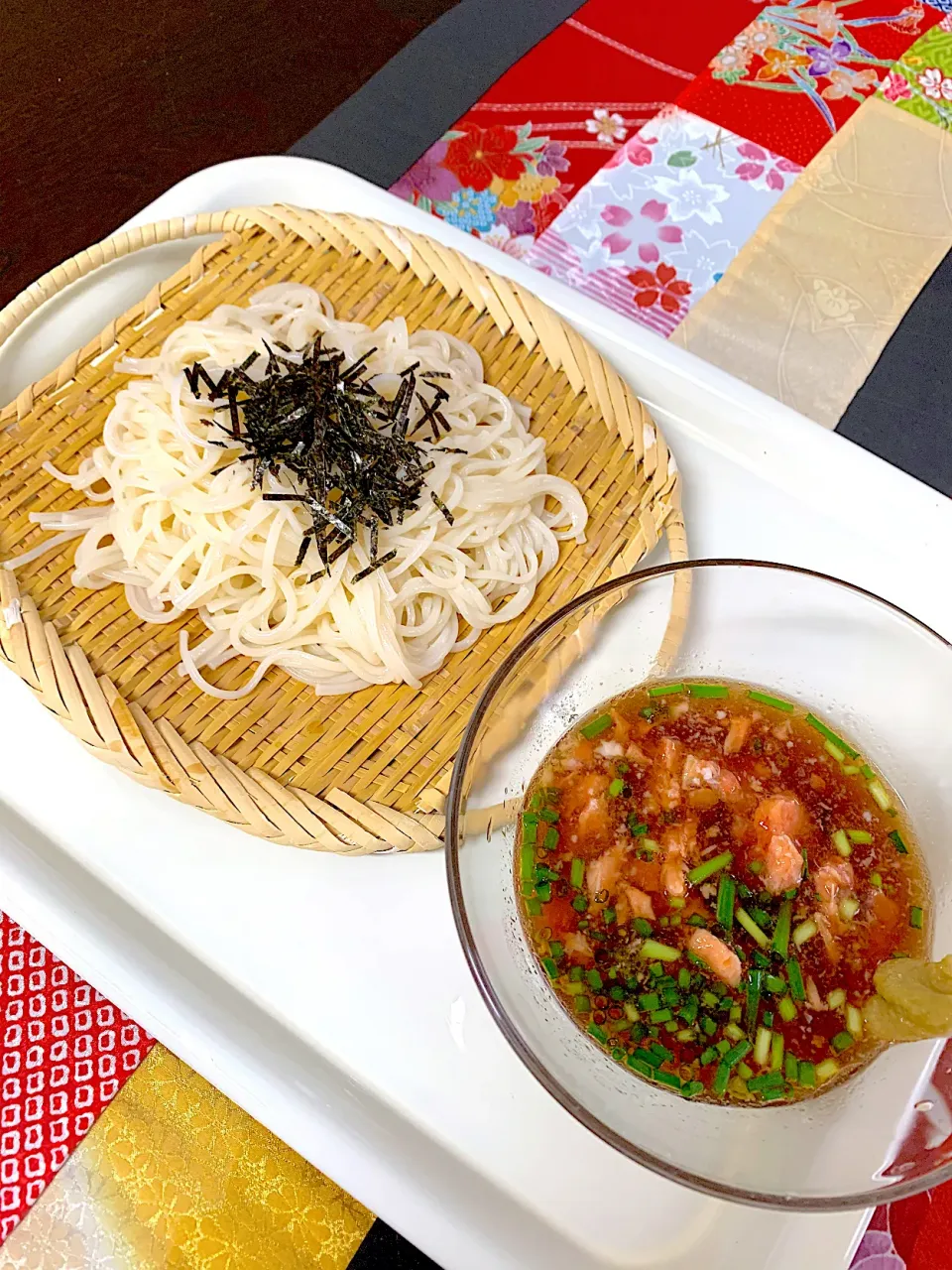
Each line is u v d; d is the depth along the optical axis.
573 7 0.54
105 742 0.29
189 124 0.57
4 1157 0.30
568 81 0.52
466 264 0.41
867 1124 0.26
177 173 0.55
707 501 0.39
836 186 0.50
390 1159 0.28
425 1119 0.29
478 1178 0.28
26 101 0.57
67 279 0.39
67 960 0.30
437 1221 0.27
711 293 0.47
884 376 0.45
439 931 0.32
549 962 0.28
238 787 0.30
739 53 0.53
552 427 0.39
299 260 0.42
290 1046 0.29
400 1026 0.30
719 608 0.31
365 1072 0.29
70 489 0.36
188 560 0.36
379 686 0.34
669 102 0.52
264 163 0.45
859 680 0.31
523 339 0.40
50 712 0.32
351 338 0.39
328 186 0.45
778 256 0.48
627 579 0.30
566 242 0.48
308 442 0.34
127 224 0.43
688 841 0.30
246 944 0.31
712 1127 0.26
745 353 0.45
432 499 0.36
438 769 0.32
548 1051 0.25
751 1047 0.27
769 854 0.30
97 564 0.34
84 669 0.31
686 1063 0.27
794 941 0.29
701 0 0.55
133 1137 0.31
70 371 0.38
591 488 0.38
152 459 0.36
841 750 0.32
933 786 0.30
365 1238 0.30
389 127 0.50
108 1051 0.32
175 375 0.37
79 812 0.33
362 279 0.41
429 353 0.39
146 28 0.60
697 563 0.30
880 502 0.39
